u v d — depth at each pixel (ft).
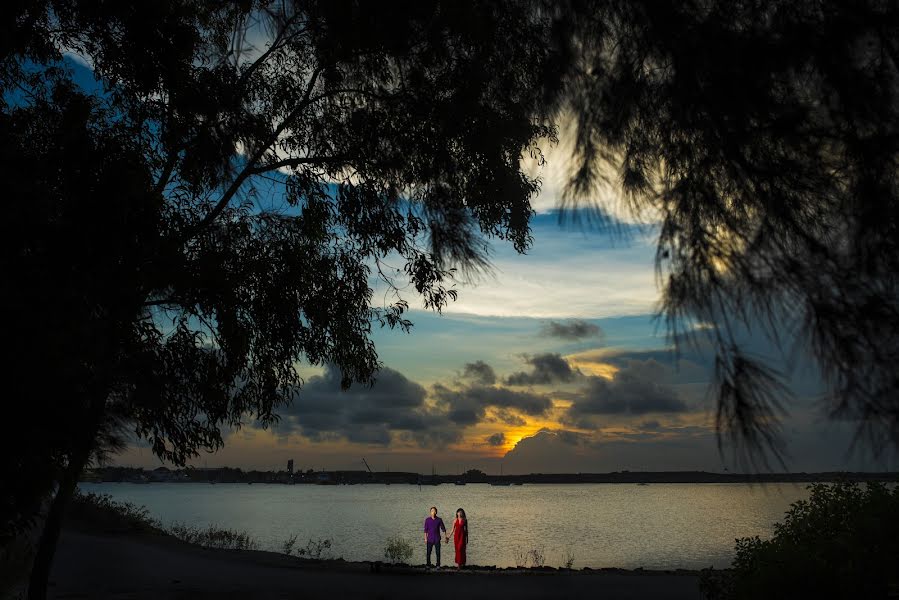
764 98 7.54
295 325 35.35
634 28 8.38
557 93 9.11
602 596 40.52
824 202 7.33
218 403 31.68
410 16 15.38
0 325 16.10
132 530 75.46
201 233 31.65
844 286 6.79
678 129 8.00
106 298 21.94
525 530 187.62
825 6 7.45
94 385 18.86
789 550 21.74
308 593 43.24
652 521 236.43
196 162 31.17
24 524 17.08
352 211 32.71
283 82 32.58
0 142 19.76
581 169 8.64
